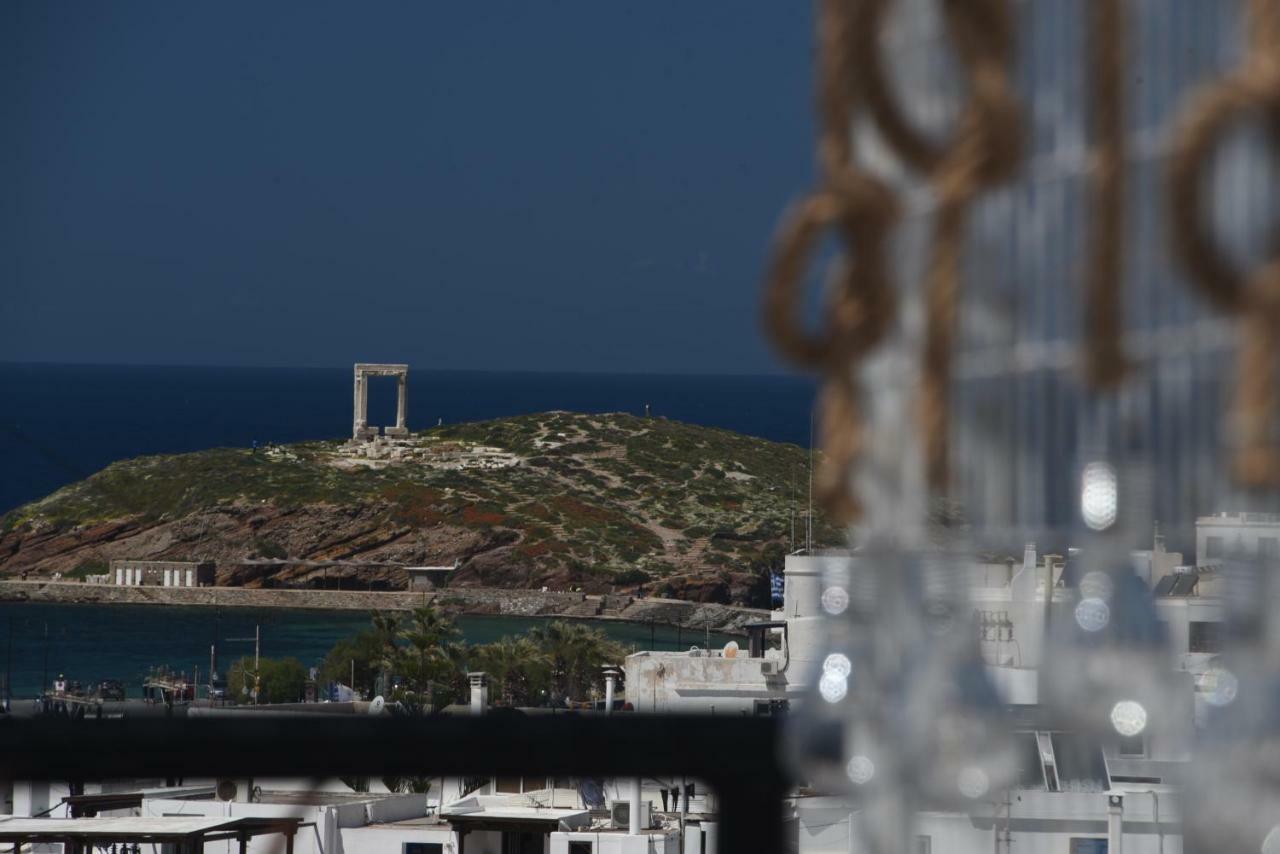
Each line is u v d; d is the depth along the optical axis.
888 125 3.75
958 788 4.35
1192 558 3.96
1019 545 3.94
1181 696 4.24
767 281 3.82
